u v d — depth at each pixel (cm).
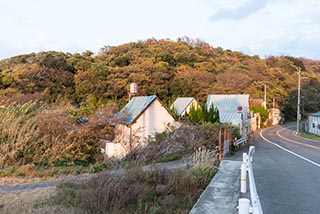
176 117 2350
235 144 1811
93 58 5434
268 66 7444
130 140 1811
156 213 712
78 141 1658
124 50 5994
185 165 1148
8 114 1543
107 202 748
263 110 5438
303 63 8756
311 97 6762
